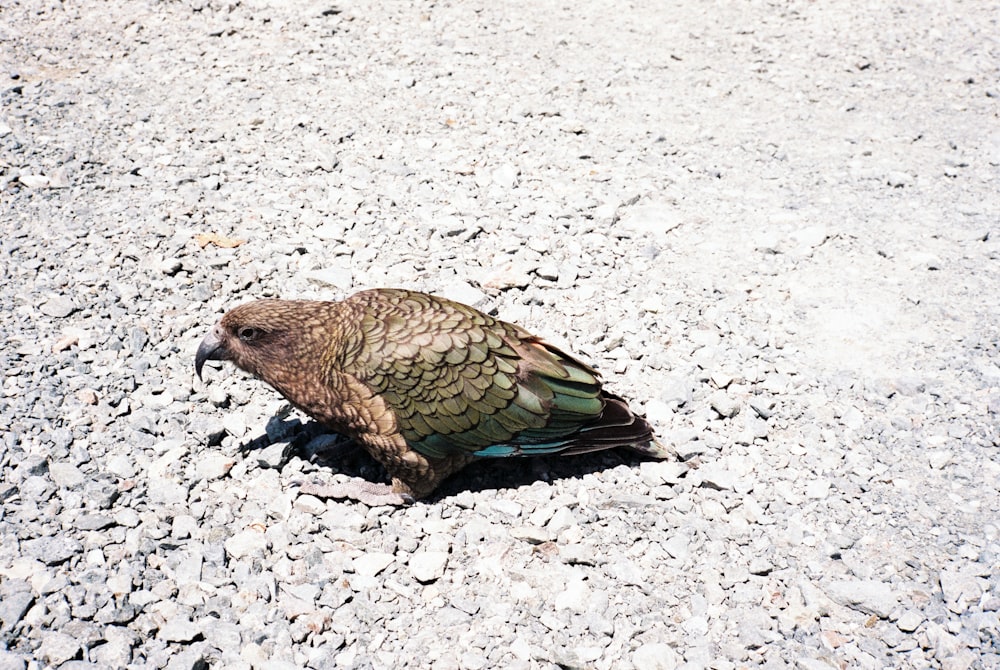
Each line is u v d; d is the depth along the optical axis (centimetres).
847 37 228
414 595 120
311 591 119
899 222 171
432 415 123
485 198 171
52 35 204
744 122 195
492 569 122
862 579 122
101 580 117
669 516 128
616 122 192
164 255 155
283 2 222
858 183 180
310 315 124
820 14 239
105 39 204
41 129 178
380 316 124
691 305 154
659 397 141
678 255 163
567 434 127
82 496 125
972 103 204
